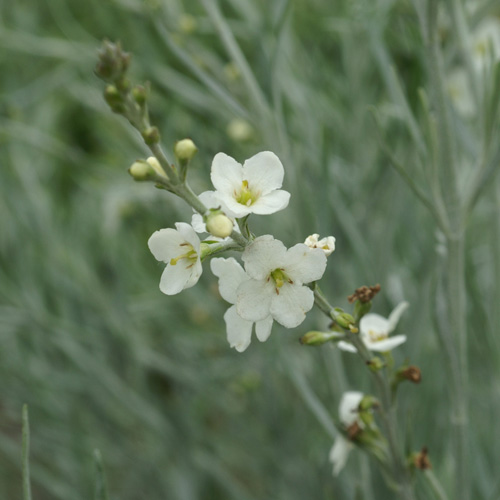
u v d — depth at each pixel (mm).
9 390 646
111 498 625
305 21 603
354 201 515
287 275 306
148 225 671
